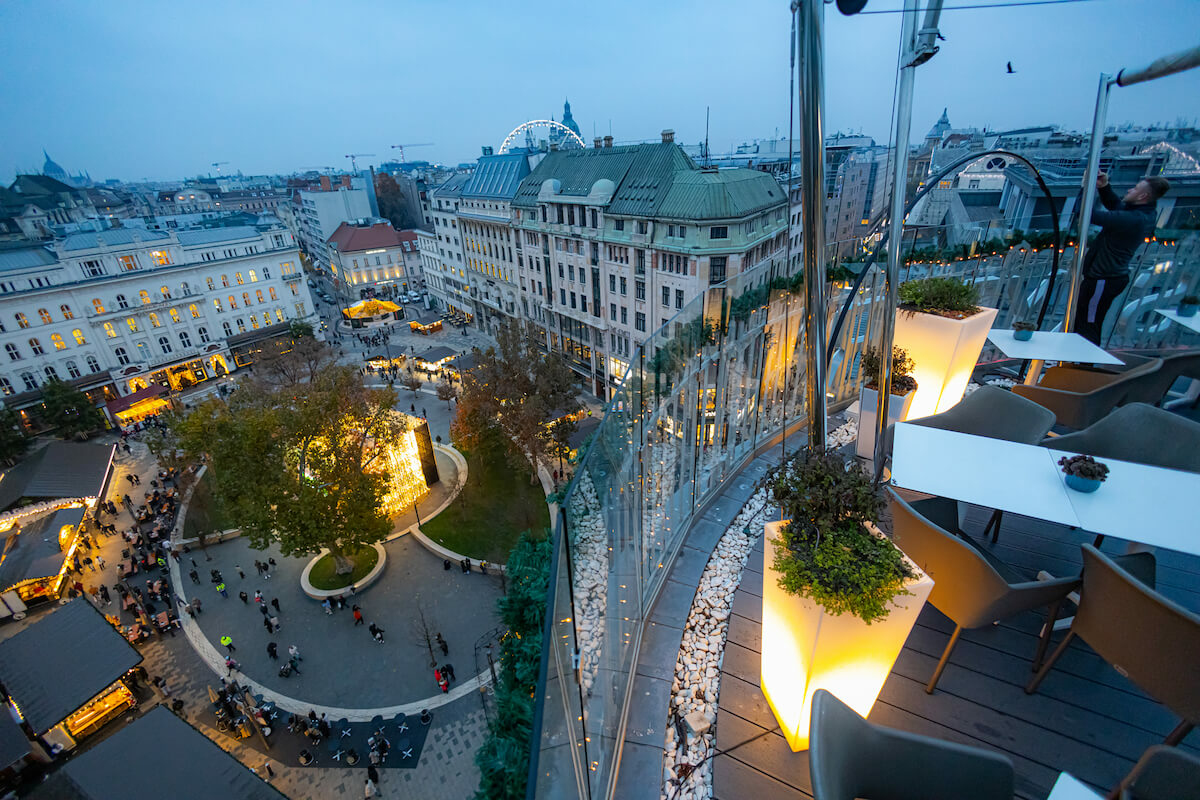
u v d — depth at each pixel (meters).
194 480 29.03
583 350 41.94
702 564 6.00
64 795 11.48
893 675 4.55
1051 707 4.18
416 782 14.97
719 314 6.59
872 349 7.92
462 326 60.66
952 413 6.44
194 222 57.16
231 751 15.94
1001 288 10.70
